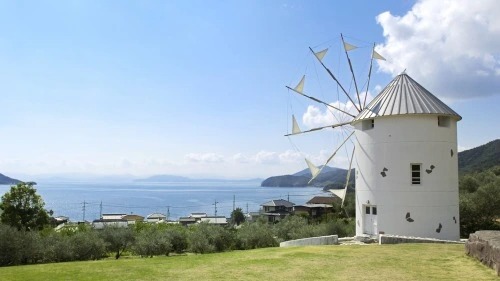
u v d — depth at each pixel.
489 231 16.48
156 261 18.12
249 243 36.97
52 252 28.33
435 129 26.19
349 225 43.72
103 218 121.44
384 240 22.61
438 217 25.62
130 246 36.41
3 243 25.44
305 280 13.29
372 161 27.20
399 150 26.14
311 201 123.88
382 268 14.86
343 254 18.25
